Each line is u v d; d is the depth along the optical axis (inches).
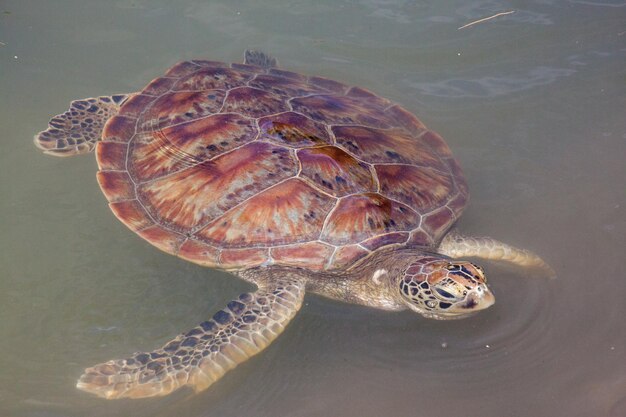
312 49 107.2
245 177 88.6
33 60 105.0
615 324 87.5
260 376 85.5
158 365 83.9
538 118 101.6
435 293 84.8
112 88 103.0
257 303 86.5
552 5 111.4
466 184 93.5
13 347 86.8
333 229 87.3
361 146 90.6
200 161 90.0
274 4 112.1
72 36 107.7
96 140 97.3
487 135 100.4
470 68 105.8
